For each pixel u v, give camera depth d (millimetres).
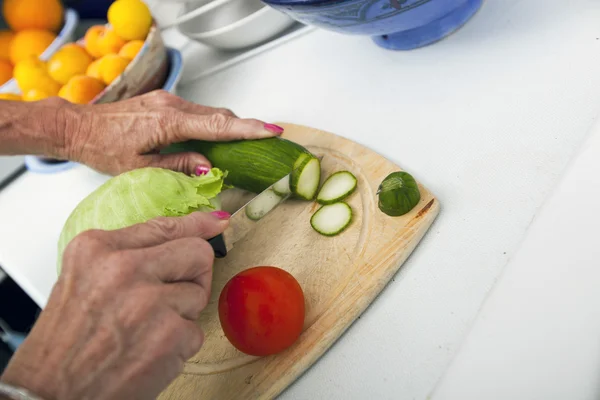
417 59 808
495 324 541
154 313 536
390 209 655
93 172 916
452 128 713
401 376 578
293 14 722
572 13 736
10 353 1074
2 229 889
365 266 644
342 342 624
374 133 760
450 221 646
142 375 531
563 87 679
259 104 887
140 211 705
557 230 563
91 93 864
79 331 522
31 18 1024
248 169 742
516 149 660
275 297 606
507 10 786
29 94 905
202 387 635
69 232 728
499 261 598
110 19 911
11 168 968
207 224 616
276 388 608
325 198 718
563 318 521
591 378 492
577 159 592
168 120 767
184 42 1093
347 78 845
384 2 680
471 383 526
